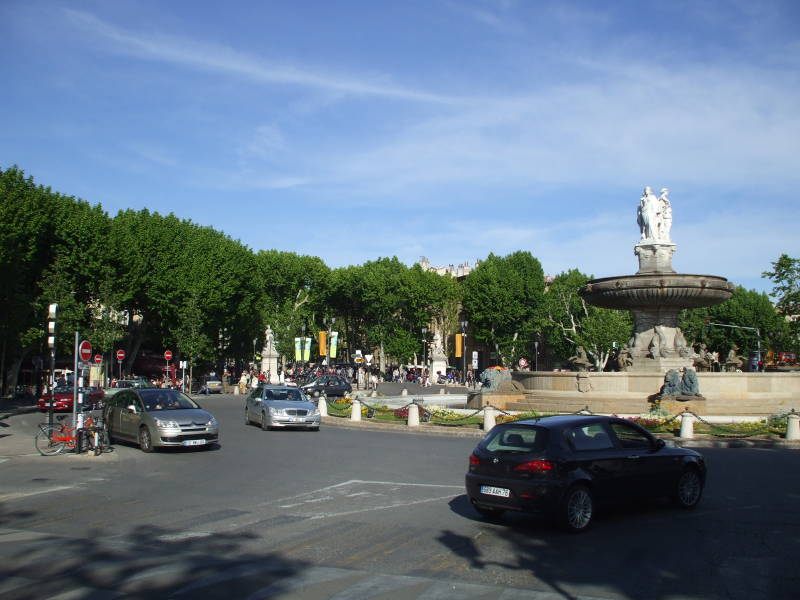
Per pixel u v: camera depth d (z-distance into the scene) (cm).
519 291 7844
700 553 856
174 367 7056
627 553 858
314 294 8338
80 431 1811
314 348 8438
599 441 1037
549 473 957
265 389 2706
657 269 3306
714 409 2803
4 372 5194
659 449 1104
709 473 1498
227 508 1116
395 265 8594
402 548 873
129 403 1975
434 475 1458
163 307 5688
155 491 1270
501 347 7912
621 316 7088
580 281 7619
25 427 2609
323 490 1279
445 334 9238
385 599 674
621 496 1025
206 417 1873
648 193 3344
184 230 6000
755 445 2058
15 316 4141
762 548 879
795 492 1269
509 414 2645
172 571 761
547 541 920
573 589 712
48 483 1359
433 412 2767
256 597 677
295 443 2091
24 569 768
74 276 4897
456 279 9988
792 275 4194
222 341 6900
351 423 2694
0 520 1030
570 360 3988
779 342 6041
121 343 6462
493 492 994
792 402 2903
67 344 4803
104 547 868
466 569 784
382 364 8538
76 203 5081
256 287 6838
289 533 948
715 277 3006
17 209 4181
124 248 5209
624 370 3303
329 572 762
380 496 1223
